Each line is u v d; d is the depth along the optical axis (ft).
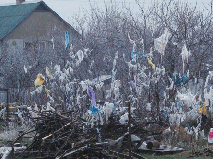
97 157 36.14
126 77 57.26
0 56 90.22
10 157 39.24
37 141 39.55
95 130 41.39
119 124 43.86
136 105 51.21
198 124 47.55
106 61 72.49
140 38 63.77
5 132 52.08
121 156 36.94
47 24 110.73
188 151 42.42
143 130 44.57
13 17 112.68
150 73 51.37
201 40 62.08
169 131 48.11
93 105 38.06
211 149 42.65
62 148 37.65
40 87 50.44
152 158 39.29
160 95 54.08
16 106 63.31
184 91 51.47
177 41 61.21
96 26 90.58
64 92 51.47
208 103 43.47
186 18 66.28
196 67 55.77
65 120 39.63
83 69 61.87
